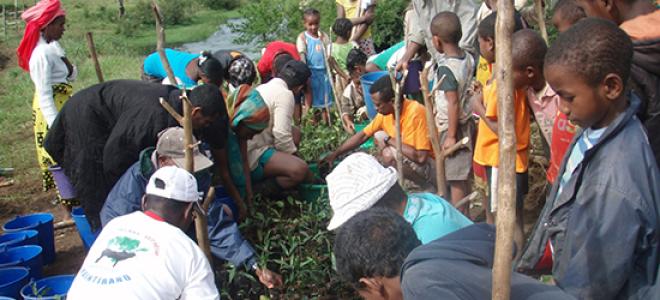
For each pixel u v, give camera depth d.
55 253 5.47
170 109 3.38
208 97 4.03
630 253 2.07
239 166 4.84
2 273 4.40
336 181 2.92
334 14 10.95
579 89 2.12
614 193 2.08
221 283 4.21
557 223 2.39
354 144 5.54
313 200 5.18
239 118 4.68
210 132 4.18
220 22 25.45
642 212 2.04
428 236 2.83
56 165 5.82
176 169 3.26
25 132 9.23
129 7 27.11
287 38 11.02
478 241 1.98
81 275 3.04
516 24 4.48
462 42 6.27
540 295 1.84
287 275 4.38
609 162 2.12
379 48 11.20
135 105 4.16
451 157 4.84
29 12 5.69
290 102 5.40
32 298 3.93
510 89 1.76
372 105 6.49
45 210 6.55
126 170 4.16
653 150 2.43
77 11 26.41
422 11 6.22
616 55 2.08
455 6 6.20
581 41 2.10
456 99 4.72
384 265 1.96
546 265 2.66
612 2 2.57
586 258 2.15
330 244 4.45
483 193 4.37
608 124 2.19
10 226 5.32
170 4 25.34
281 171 5.19
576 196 2.26
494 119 3.93
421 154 5.03
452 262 1.88
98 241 3.13
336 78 8.15
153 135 4.09
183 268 3.04
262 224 4.61
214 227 3.98
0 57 15.43
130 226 3.11
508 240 1.75
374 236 1.99
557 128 3.34
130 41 20.94
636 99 2.19
